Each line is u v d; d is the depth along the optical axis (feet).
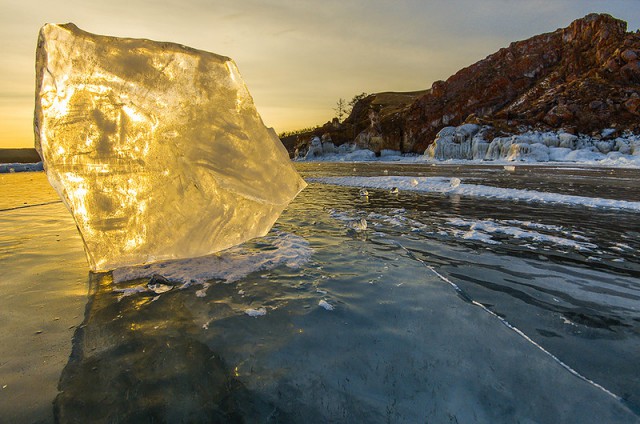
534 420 5.22
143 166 10.20
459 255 13.30
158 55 9.65
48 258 13.11
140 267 11.70
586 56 121.90
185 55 9.89
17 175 80.28
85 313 8.56
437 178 46.91
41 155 9.11
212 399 5.66
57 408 5.38
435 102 147.95
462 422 5.20
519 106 122.72
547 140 102.99
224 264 12.06
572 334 7.58
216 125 10.55
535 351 6.95
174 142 10.32
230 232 11.75
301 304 9.09
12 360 6.58
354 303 9.14
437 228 18.13
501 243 15.01
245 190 11.11
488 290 9.96
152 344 7.22
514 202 27.25
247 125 10.80
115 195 10.16
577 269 11.64
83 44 8.92
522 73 135.13
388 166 94.89
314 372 6.36
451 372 6.32
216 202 11.26
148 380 6.09
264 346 7.18
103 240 10.39
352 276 11.11
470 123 122.52
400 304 9.09
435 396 5.74
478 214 22.13
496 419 5.26
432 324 8.04
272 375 6.27
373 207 25.54
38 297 9.47
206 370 6.39
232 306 8.98
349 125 194.29
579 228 17.80
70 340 7.34
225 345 7.21
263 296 9.59
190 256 11.63
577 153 95.96
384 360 6.70
